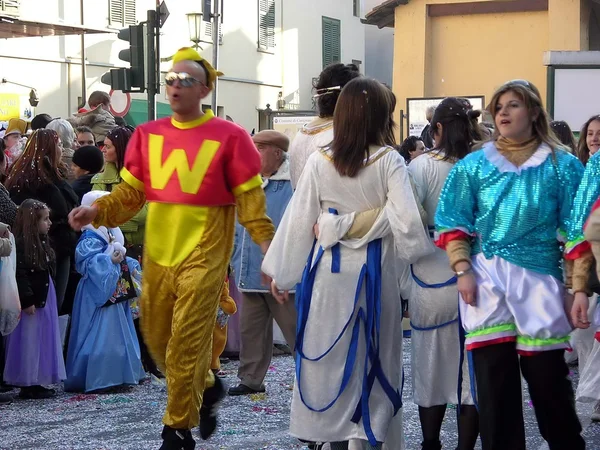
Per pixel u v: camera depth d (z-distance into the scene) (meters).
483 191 4.89
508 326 4.77
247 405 7.72
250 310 8.09
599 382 7.00
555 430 4.78
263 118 32.59
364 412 5.27
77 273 9.05
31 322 8.16
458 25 25.31
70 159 10.70
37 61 23.66
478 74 25.22
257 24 32.03
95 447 6.44
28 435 6.82
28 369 8.10
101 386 8.38
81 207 5.48
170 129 5.43
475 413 5.59
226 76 30.48
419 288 5.66
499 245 4.83
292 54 34.12
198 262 5.31
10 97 22.69
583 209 4.62
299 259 5.46
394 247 5.40
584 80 18.28
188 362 5.30
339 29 36.97
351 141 5.32
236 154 5.36
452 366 5.68
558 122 9.68
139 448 6.41
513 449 4.78
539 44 24.64
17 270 8.09
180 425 5.30
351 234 5.34
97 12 25.28
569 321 4.74
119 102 16.23
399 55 25.58
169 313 5.50
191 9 28.44
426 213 5.55
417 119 19.38
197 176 5.32
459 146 5.74
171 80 5.33
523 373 4.80
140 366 8.70
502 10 24.84
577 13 23.92
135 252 9.07
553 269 4.81
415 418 7.19
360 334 5.34
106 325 8.46
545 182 4.80
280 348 10.52
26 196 8.75
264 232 5.42
